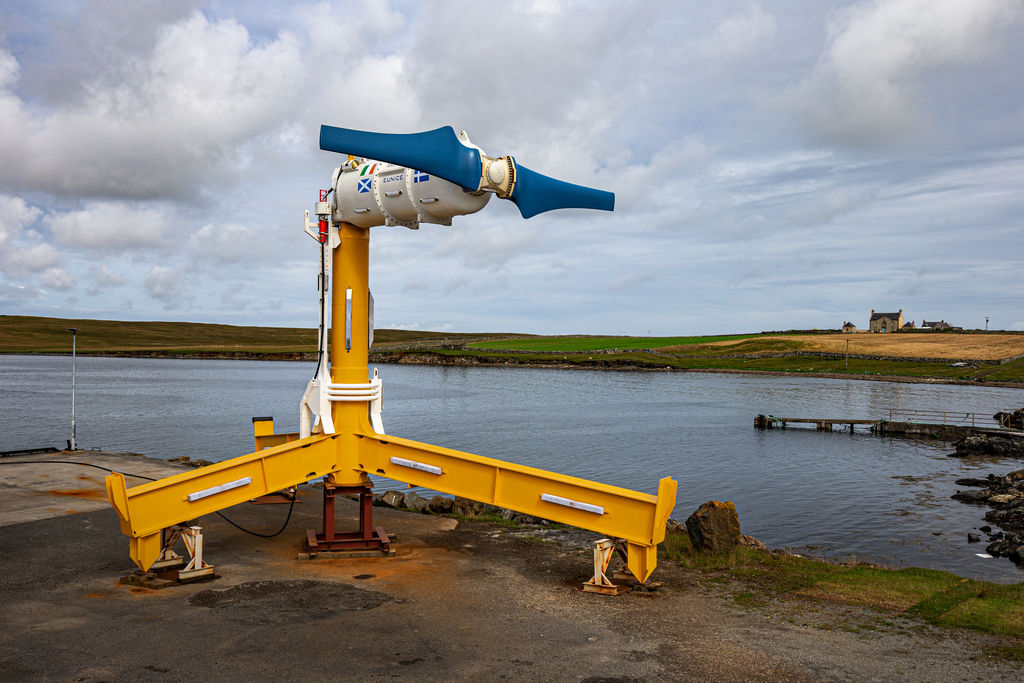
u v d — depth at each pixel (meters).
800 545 22.70
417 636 7.66
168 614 8.26
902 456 44.25
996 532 24.33
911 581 10.07
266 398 77.44
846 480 35.62
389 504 17.08
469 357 163.25
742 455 43.72
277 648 7.27
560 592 9.31
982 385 103.50
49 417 56.91
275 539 11.89
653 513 9.11
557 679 6.61
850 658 7.18
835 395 88.31
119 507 8.95
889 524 25.80
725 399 83.06
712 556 11.04
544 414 65.94
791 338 179.25
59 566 10.21
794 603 8.98
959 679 6.68
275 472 10.35
